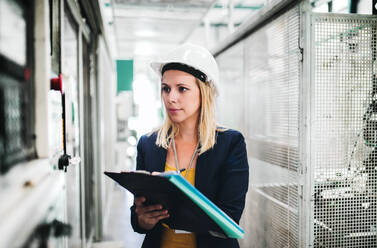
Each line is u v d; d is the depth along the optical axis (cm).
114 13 376
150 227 96
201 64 100
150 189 81
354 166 157
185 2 330
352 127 156
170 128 112
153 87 830
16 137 63
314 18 152
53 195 73
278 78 183
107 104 448
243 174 102
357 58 156
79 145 197
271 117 194
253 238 228
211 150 103
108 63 465
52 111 85
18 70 66
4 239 42
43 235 61
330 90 154
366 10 183
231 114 285
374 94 158
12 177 59
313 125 153
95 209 307
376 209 158
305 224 153
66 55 159
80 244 199
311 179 153
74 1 182
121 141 661
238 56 262
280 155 180
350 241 157
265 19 200
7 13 60
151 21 414
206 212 76
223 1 383
